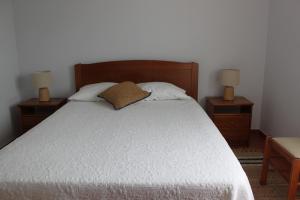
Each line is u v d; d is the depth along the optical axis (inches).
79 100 124.7
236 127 127.6
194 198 58.5
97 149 73.2
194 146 74.5
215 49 136.8
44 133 85.4
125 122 95.2
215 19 133.3
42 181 58.9
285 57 117.3
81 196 58.6
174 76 136.3
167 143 76.7
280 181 99.2
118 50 136.9
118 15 132.9
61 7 132.0
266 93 136.9
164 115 102.7
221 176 59.9
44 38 135.6
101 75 136.5
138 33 134.9
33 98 139.9
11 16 131.8
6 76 128.3
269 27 132.2
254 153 122.4
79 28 134.4
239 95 142.5
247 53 137.3
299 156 78.6
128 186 58.1
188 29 134.4
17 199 59.3
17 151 72.1
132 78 136.7
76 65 135.8
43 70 139.3
